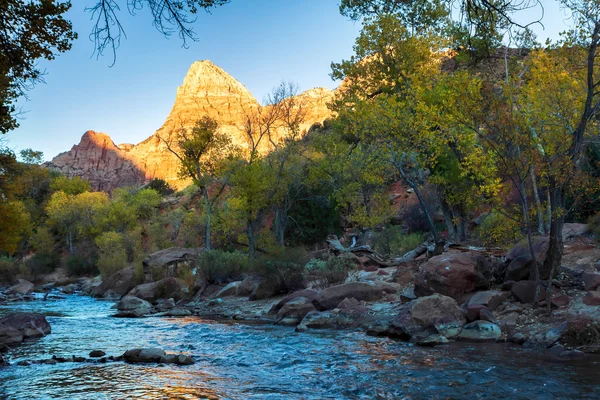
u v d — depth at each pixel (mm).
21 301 29000
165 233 57844
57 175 93438
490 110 11852
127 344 11625
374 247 28406
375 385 6848
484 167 12609
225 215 33375
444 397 6145
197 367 8492
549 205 11328
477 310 10898
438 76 19031
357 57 25453
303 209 37500
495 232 12758
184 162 33250
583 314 9602
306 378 7473
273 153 36031
